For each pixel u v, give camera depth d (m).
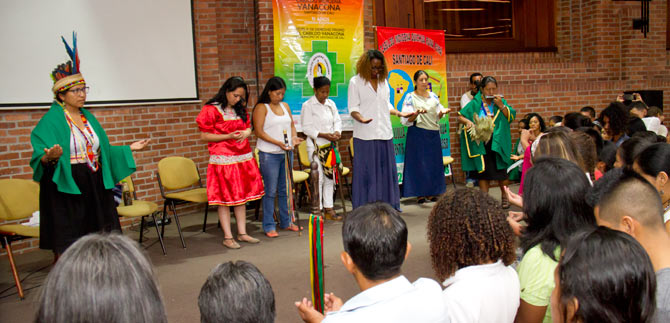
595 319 1.15
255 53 6.86
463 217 1.69
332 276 4.13
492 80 6.16
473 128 6.15
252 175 5.01
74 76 3.74
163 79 6.01
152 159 6.00
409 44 7.11
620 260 1.14
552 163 1.93
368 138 5.62
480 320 1.61
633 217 1.64
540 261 1.81
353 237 1.54
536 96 8.07
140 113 5.86
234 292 1.57
